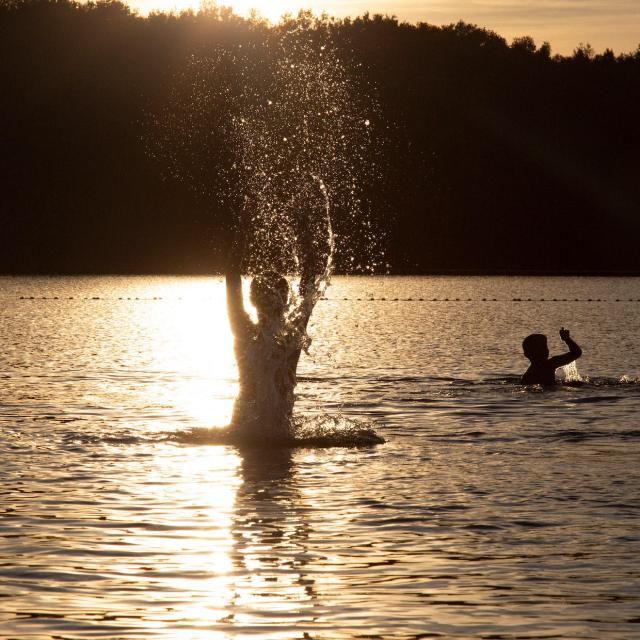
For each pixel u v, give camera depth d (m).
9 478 27.72
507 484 26.94
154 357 69.44
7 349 75.44
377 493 25.95
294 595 18.22
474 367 60.81
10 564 19.92
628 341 82.94
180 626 16.75
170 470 28.88
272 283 34.66
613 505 24.53
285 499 25.34
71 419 38.88
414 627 16.70
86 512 23.97
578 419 38.81
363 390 48.25
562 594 18.25
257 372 34.69
